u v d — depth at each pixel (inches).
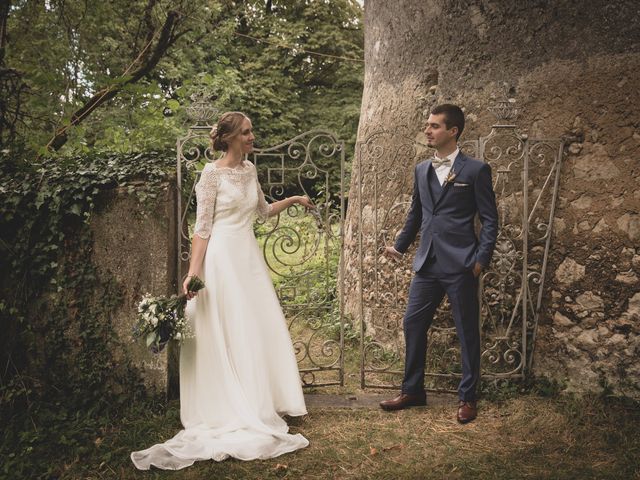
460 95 173.6
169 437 131.0
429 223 139.6
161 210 144.2
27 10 249.4
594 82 150.8
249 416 126.6
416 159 184.5
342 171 157.6
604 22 149.4
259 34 593.0
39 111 210.2
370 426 137.3
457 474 114.7
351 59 599.5
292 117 592.1
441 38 178.1
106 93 249.9
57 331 148.2
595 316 150.9
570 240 154.2
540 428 133.9
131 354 147.4
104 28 292.0
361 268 162.6
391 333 190.2
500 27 165.2
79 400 146.9
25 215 145.6
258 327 133.7
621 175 147.6
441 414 143.7
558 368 156.0
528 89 160.6
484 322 165.9
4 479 114.4
